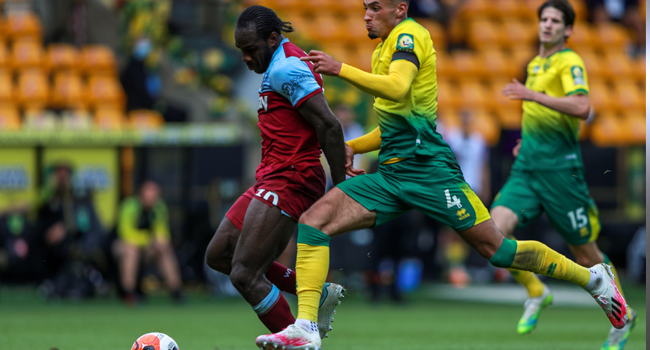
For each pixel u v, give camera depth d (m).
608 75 59.94
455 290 42.84
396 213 13.70
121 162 37.41
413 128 13.36
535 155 18.66
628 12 63.72
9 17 50.25
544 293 19.09
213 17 47.00
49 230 34.97
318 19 57.72
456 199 13.42
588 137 55.91
